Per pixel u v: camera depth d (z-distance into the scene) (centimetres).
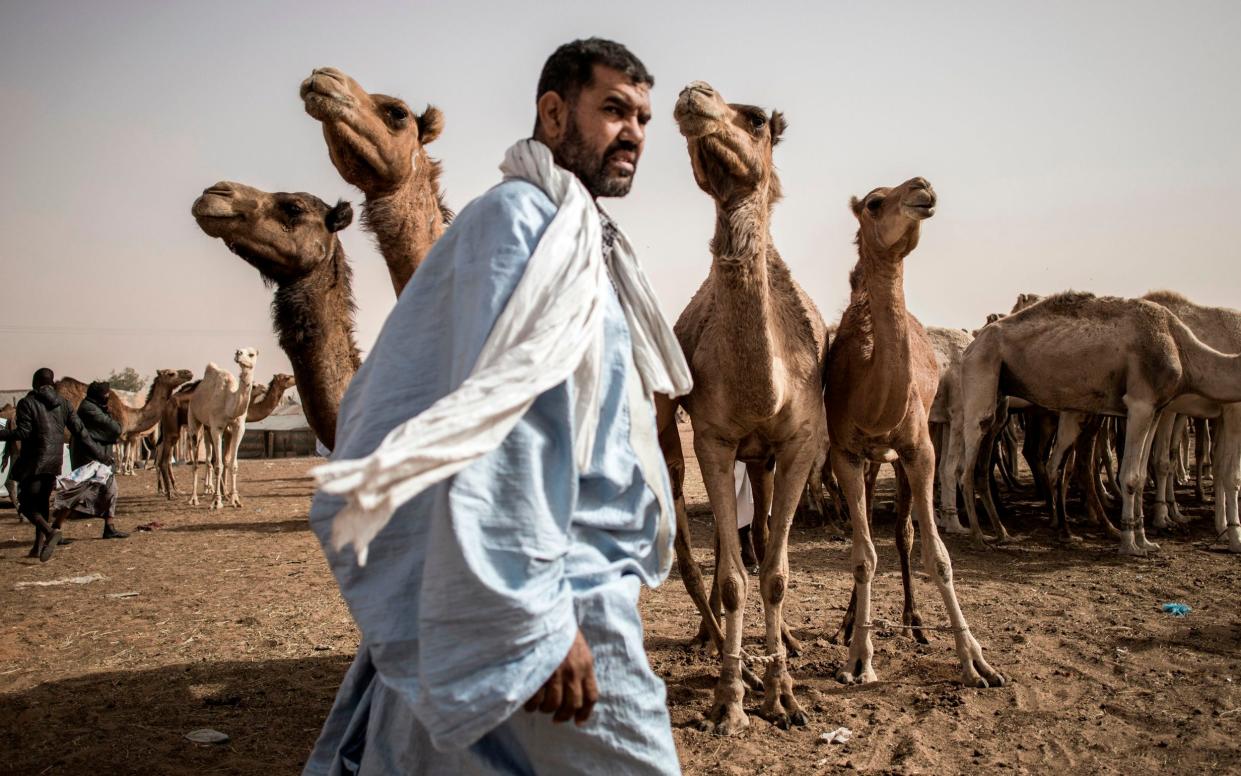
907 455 600
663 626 764
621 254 276
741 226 482
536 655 209
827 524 1313
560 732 231
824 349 610
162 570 1101
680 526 661
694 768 471
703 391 541
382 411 238
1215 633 708
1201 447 1521
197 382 2105
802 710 537
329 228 517
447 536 206
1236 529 1109
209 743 514
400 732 246
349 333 527
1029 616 775
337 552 234
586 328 228
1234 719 523
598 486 239
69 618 840
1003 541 1185
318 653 707
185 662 686
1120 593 872
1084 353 1143
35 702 591
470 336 222
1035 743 498
